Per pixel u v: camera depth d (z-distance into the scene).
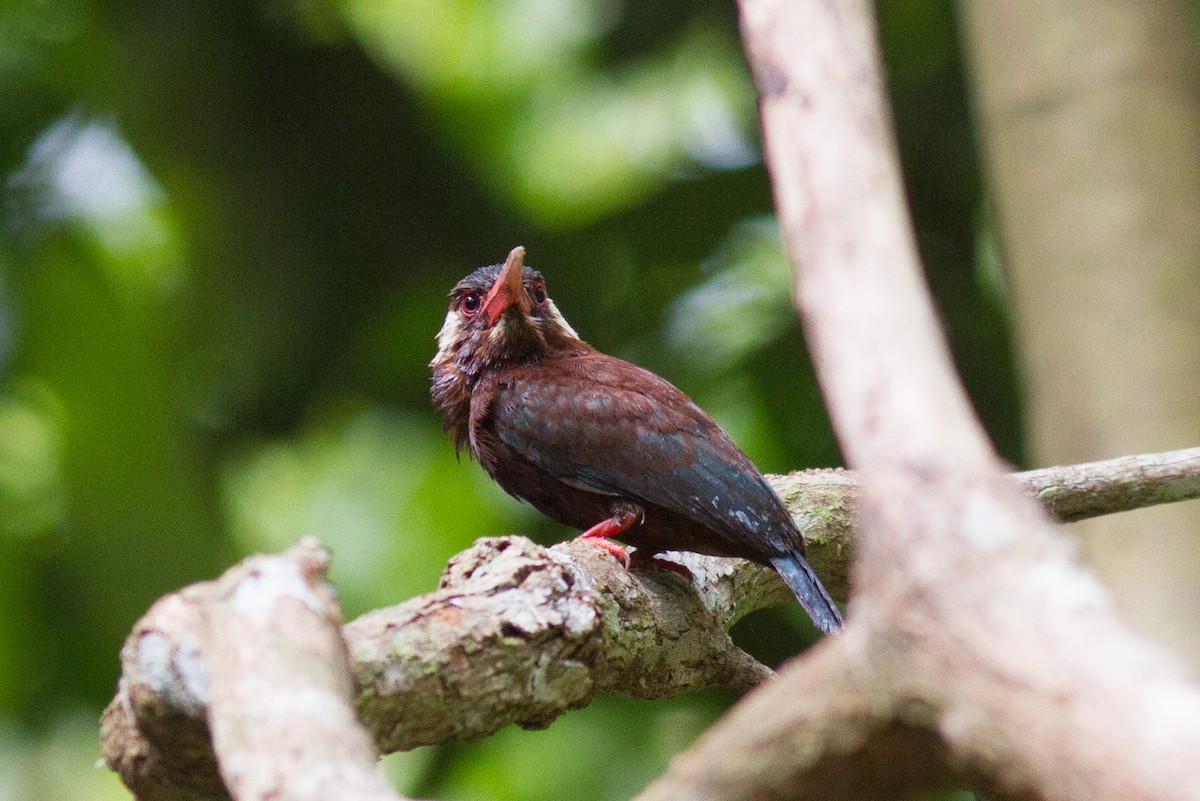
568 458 10.12
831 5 4.28
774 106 4.23
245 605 5.04
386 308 15.66
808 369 14.23
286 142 15.20
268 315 15.16
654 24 15.98
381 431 17.03
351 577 18.31
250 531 18.47
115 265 16.31
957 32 14.22
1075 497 8.12
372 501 18.64
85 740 15.29
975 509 3.83
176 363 15.12
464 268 15.62
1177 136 8.48
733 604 9.76
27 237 15.67
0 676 14.52
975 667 3.74
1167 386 8.23
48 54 15.91
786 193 4.17
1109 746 3.46
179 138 15.09
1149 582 8.20
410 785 15.40
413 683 6.05
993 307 14.23
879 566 3.92
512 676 6.34
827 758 4.05
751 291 15.53
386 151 15.35
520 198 17.67
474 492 18.34
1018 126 8.88
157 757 5.57
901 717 3.91
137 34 15.09
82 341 15.41
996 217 9.29
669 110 17.98
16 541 15.11
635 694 8.02
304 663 4.85
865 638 3.96
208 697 5.07
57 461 15.25
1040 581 3.74
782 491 10.30
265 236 15.14
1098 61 8.61
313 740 4.52
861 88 4.21
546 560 6.67
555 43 19.50
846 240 4.04
